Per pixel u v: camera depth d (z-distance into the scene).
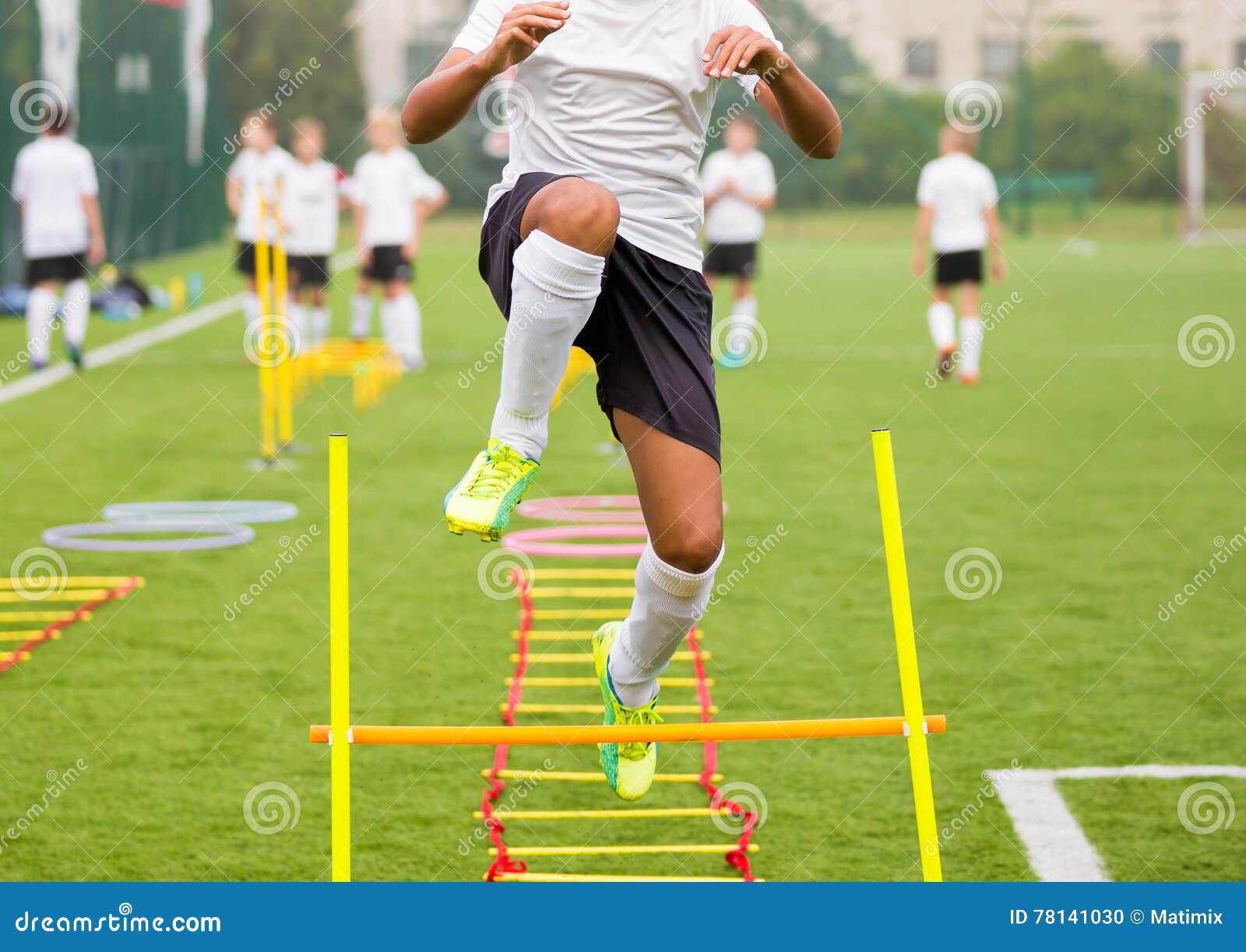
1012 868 10.94
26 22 63.72
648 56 9.45
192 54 91.06
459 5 129.62
